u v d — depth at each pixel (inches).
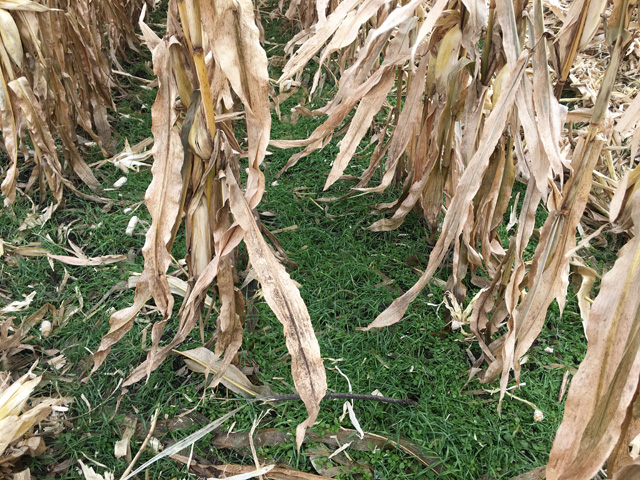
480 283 68.5
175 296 68.0
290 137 93.6
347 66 98.3
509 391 57.7
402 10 34.4
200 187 49.8
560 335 64.1
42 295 67.9
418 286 47.7
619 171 85.3
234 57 38.5
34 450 50.6
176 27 41.9
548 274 43.7
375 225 74.6
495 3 48.4
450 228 45.0
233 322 51.9
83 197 82.7
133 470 51.1
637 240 31.6
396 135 65.1
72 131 86.1
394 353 62.0
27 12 68.3
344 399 56.7
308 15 103.7
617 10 34.0
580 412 33.1
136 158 89.1
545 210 82.0
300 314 42.4
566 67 44.3
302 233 77.2
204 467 51.7
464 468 51.3
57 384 58.1
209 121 44.1
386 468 51.4
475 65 51.7
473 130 52.4
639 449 47.2
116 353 61.7
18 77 72.6
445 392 57.6
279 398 56.5
